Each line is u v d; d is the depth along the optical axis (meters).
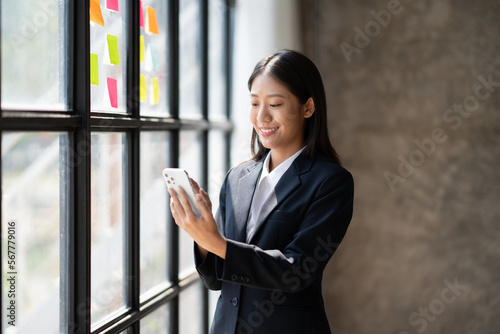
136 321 1.84
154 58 2.02
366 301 3.29
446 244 3.15
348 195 1.40
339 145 3.29
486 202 3.08
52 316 3.72
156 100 2.04
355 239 3.29
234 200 1.52
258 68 1.43
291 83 1.39
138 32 1.76
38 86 1.45
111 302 1.81
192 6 2.49
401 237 3.22
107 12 1.63
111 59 1.65
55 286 4.32
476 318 3.12
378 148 3.23
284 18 2.88
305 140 1.53
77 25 1.41
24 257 4.23
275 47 2.82
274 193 1.44
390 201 3.23
